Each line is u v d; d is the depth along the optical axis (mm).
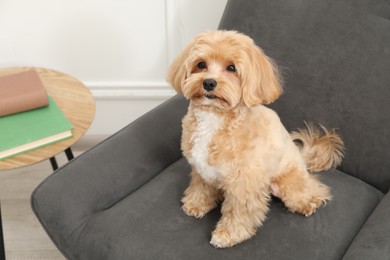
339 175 1340
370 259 951
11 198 1786
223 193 1211
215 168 1071
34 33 1787
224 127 1058
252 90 1023
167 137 1372
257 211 1104
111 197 1196
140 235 1094
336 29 1316
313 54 1337
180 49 1833
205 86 1012
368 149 1292
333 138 1318
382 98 1260
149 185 1273
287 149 1169
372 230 1036
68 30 1787
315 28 1339
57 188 1129
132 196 1224
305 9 1358
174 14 1731
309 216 1166
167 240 1086
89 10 1733
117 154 1254
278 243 1085
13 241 1596
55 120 1279
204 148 1067
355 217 1198
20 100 1285
